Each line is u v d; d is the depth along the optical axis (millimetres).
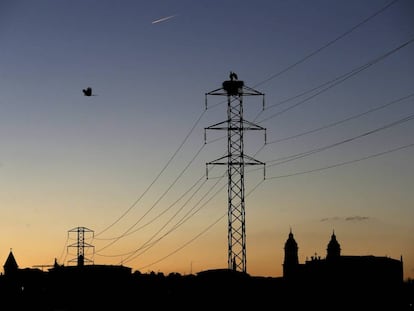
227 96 87562
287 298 148625
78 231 148375
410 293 155875
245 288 120875
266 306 137000
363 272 151625
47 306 167375
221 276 121438
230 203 88062
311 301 151375
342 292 150500
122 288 166125
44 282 179375
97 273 166875
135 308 161500
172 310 151125
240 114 87625
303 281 155500
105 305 163000
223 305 119062
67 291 166625
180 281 165500
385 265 152625
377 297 149875
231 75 87562
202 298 123625
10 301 177875
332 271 152750
